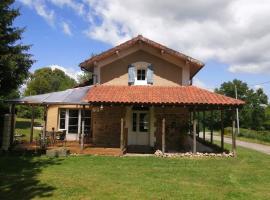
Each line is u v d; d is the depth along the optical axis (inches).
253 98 3038.9
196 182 514.9
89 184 475.8
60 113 1089.4
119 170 597.0
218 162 721.0
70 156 759.7
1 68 850.8
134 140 903.7
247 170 634.8
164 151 788.0
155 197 416.8
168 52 893.2
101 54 901.8
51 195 412.2
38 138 925.2
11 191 427.2
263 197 436.1
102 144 902.4
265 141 1745.8
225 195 438.6
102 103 770.2
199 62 893.2
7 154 767.7
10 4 895.1
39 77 2763.3
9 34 886.4
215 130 2410.2
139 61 917.8
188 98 794.8
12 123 812.0
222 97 811.4
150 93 836.6
